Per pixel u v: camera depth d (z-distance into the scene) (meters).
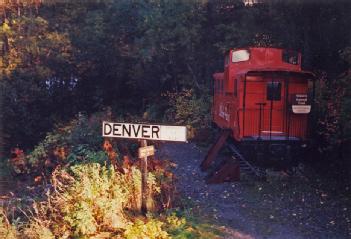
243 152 11.88
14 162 14.03
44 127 20.58
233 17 20.00
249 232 7.28
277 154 11.54
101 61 23.06
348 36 13.12
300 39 14.93
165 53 20.91
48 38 20.66
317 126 12.54
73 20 23.20
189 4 19.59
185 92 20.38
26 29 20.69
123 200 7.25
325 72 13.82
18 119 19.69
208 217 8.00
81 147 11.41
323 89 12.86
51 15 22.88
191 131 17.47
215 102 16.59
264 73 11.80
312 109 12.01
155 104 22.33
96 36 22.27
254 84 12.00
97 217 6.77
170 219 7.38
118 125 7.30
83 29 22.67
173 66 21.52
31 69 20.31
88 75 23.23
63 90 22.53
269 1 15.40
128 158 8.90
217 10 20.39
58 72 22.02
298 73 11.81
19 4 22.03
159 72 21.89
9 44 20.12
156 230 6.67
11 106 19.39
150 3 21.22
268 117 12.04
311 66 14.45
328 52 13.98
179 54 20.80
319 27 14.07
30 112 20.58
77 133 13.16
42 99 20.89
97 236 6.43
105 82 23.75
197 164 12.87
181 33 19.62
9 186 12.04
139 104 23.92
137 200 7.58
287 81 11.80
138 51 21.52
